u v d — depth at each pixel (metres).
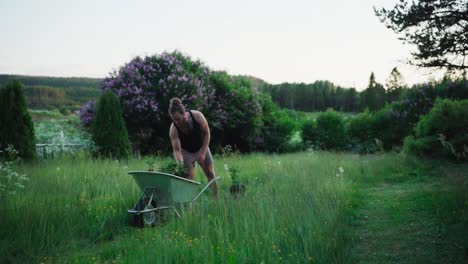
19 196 5.62
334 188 7.07
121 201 6.16
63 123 30.72
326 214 5.03
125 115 17.44
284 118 27.12
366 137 23.20
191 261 3.61
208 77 21.06
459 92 18.80
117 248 4.24
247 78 25.27
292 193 6.38
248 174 9.66
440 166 10.43
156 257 3.54
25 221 4.61
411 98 20.81
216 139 22.06
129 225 5.26
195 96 18.16
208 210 5.40
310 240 3.94
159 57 19.17
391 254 3.96
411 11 8.84
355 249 4.20
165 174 4.96
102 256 4.02
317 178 8.01
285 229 4.39
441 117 12.41
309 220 4.59
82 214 5.46
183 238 4.16
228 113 21.23
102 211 5.52
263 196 6.04
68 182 7.22
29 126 10.67
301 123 27.12
